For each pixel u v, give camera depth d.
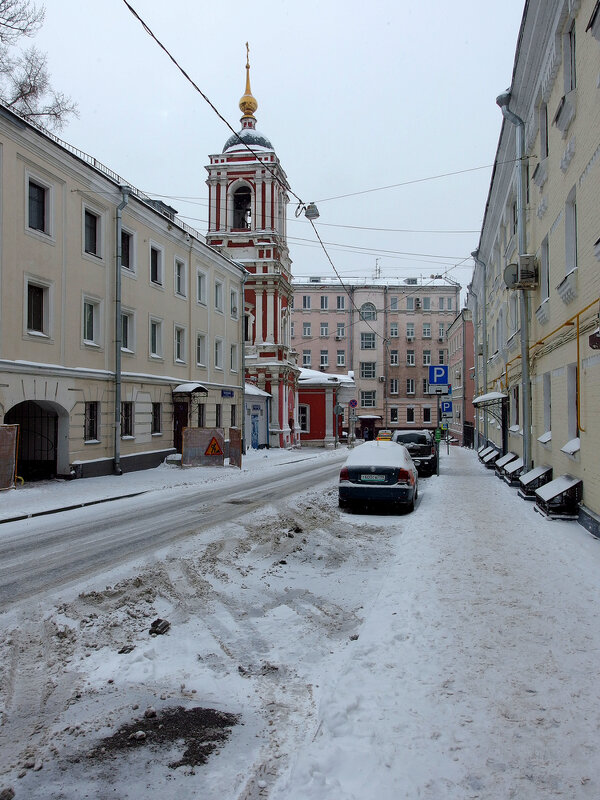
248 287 35.12
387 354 62.47
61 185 16.23
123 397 19.41
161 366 22.20
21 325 14.77
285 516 10.84
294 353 39.75
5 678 4.09
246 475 19.50
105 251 18.34
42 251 15.48
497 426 23.39
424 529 8.92
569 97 9.12
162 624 5.04
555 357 11.17
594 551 7.12
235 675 4.18
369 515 11.16
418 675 3.83
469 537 8.16
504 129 15.53
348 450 37.00
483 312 26.48
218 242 35.25
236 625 5.21
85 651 4.55
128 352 19.72
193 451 21.09
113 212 18.80
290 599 6.00
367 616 5.08
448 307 63.25
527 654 4.12
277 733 3.39
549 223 11.55
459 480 16.83
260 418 34.66
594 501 8.40
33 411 17.00
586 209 8.65
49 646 4.64
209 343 26.88
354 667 3.99
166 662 4.39
